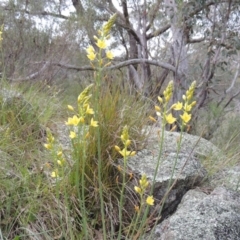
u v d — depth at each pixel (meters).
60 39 5.94
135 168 2.34
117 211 2.18
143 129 2.91
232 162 3.10
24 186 2.09
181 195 2.35
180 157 2.57
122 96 2.87
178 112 4.55
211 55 5.50
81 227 2.04
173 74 5.91
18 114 2.67
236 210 2.10
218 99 6.50
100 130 2.31
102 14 6.69
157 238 2.00
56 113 3.22
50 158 2.38
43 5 6.24
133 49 7.70
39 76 5.12
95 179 2.19
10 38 5.41
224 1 5.05
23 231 1.94
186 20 5.22
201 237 1.92
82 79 5.09
